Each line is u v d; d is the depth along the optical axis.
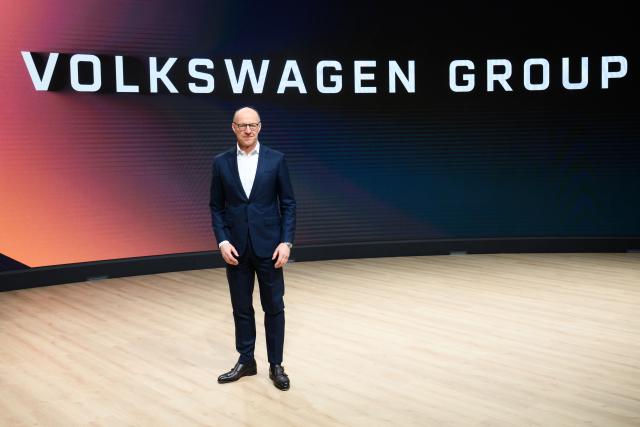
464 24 7.73
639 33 7.75
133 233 7.00
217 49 7.20
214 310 5.50
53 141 6.54
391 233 7.88
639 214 7.91
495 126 7.86
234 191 3.58
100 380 3.85
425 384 3.73
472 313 5.27
